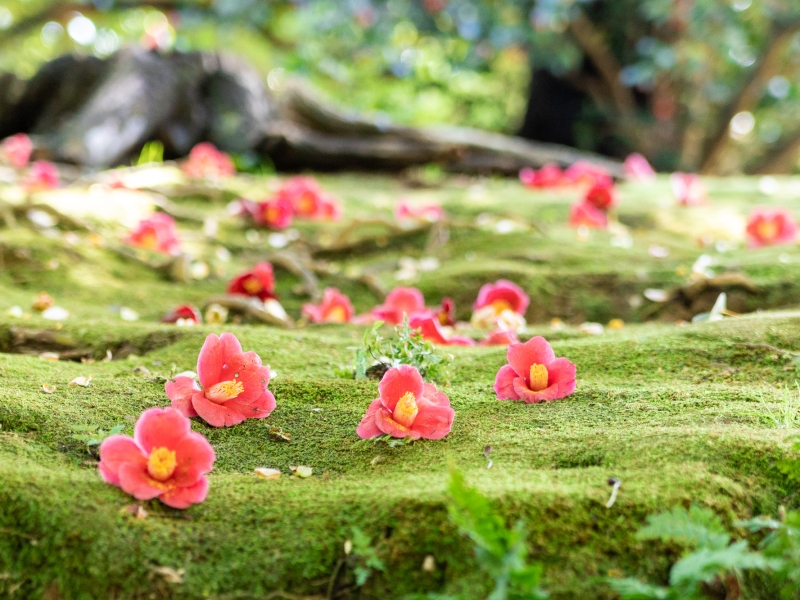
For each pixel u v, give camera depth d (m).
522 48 9.67
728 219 5.01
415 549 1.29
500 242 4.46
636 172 7.16
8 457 1.52
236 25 9.36
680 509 1.25
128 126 6.17
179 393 1.74
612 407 1.83
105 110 6.18
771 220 4.29
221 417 1.71
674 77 9.86
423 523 1.31
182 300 3.54
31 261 3.59
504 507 1.31
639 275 3.72
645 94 10.53
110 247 3.90
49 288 3.45
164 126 6.54
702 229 4.88
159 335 2.48
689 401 1.84
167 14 10.15
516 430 1.72
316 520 1.36
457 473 1.17
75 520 1.31
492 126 12.41
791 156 11.21
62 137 6.05
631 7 9.69
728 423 1.68
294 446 1.71
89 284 3.54
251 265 4.20
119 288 3.57
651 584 1.27
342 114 7.35
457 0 8.95
